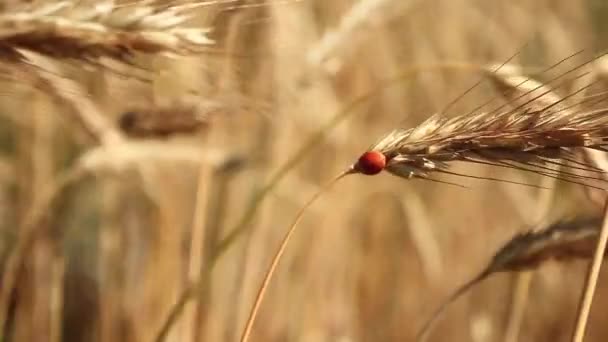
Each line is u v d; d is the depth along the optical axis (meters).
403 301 0.79
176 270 0.63
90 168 0.59
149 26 0.40
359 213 0.80
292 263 0.73
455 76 0.82
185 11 0.42
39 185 0.66
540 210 0.59
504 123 0.42
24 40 0.39
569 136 0.42
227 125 0.66
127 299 0.65
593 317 0.85
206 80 0.50
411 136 0.43
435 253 0.75
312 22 0.69
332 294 0.73
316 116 0.73
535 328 0.82
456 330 0.78
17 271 0.59
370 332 0.77
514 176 0.85
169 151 0.61
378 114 0.80
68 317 0.73
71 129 0.69
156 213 0.66
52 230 0.67
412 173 0.43
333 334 0.72
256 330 0.68
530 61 0.91
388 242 0.80
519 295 0.60
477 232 0.85
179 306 0.51
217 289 0.62
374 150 0.43
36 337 0.65
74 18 0.39
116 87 0.46
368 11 0.63
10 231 0.68
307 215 0.74
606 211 0.44
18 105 0.63
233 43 0.49
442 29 0.85
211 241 0.65
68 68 0.40
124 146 0.59
